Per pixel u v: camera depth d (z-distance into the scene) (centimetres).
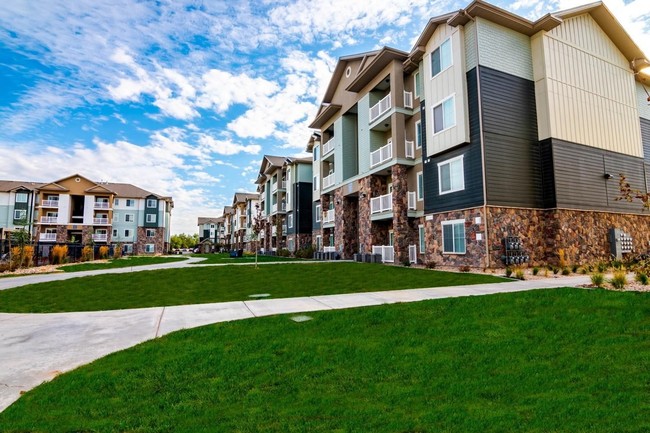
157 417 357
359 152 2383
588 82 1727
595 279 899
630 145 1848
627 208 1769
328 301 876
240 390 417
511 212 1488
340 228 2622
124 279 1517
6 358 530
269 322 677
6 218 4928
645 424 300
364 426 329
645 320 580
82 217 5159
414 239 1961
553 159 1535
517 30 1612
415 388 411
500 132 1509
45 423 344
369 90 2280
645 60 1889
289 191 3928
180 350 540
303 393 407
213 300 999
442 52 1681
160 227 6016
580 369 435
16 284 1406
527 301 736
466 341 547
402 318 676
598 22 1808
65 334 659
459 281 1145
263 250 4788
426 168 1802
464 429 316
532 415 335
